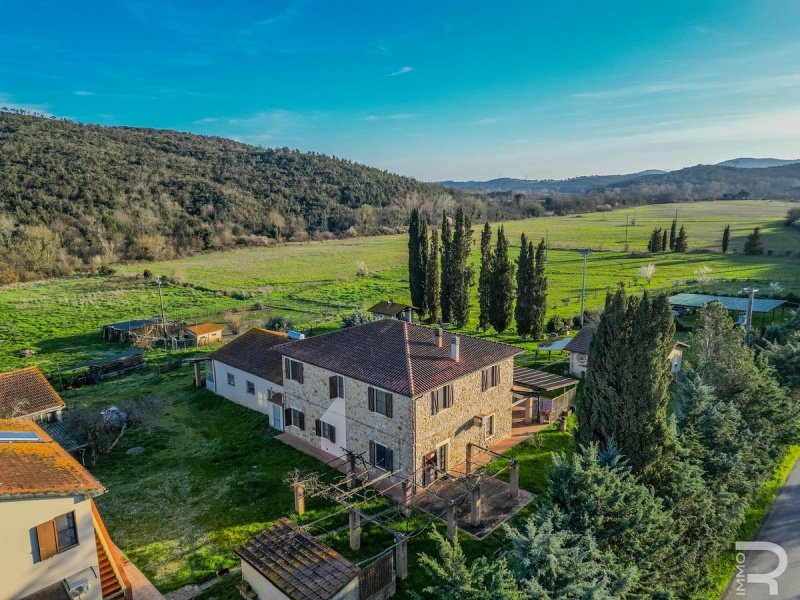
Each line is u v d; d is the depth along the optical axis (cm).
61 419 3341
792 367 3284
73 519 1697
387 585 1961
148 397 3962
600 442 2180
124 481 2902
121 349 5900
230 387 4012
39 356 5659
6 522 1554
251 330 4316
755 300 6475
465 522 2414
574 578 1536
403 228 17700
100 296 8475
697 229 14775
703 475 2267
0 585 1560
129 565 2184
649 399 2067
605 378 2156
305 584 1770
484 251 6425
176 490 2786
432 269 6675
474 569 1501
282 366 3506
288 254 12938
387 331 3080
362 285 9450
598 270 9919
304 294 8744
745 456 2428
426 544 2280
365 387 2748
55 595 1631
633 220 16612
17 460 1797
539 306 5775
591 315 5853
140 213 12912
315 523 2445
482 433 3041
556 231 15638
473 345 3089
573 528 1762
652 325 2055
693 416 2472
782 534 2436
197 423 3691
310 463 2988
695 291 7662
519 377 3656
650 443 2083
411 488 2591
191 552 2270
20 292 8750
